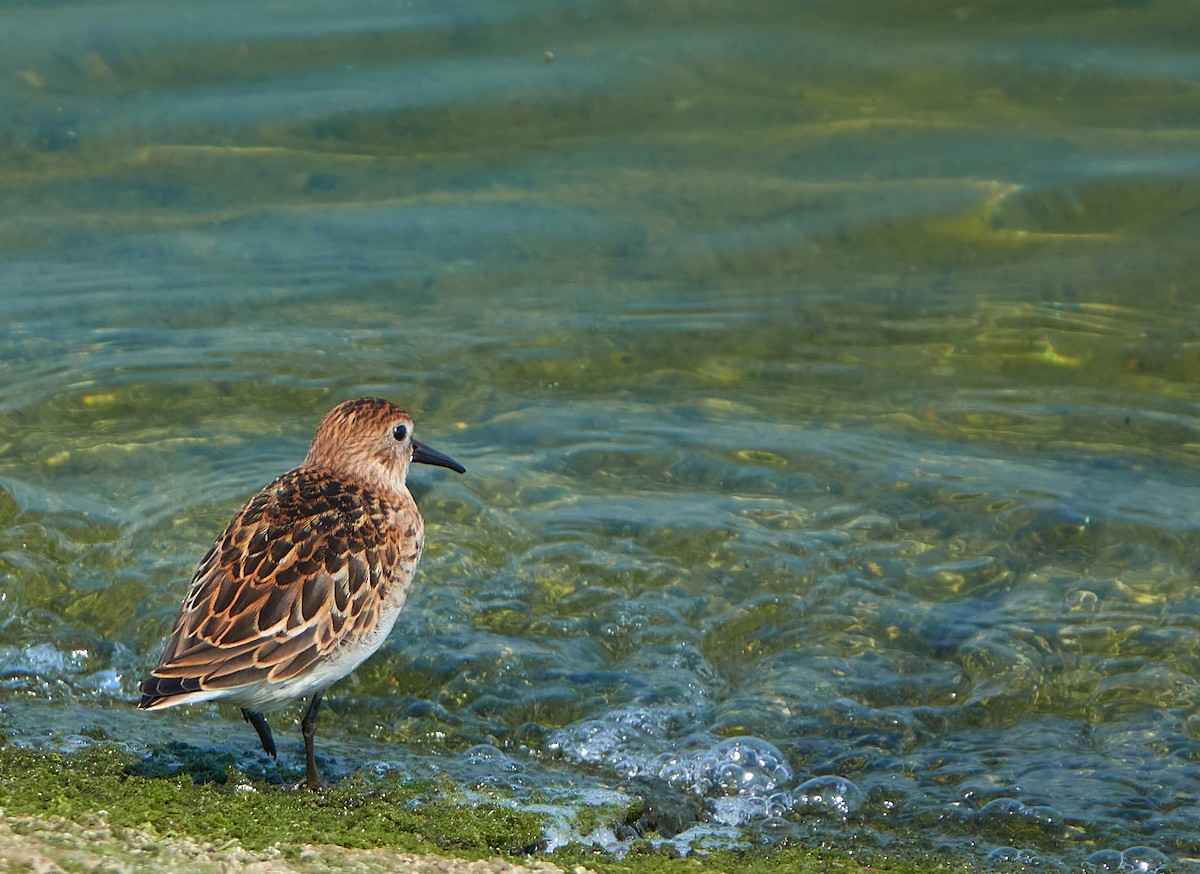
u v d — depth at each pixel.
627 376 15.41
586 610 12.03
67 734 9.95
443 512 13.12
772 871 8.52
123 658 11.27
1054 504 13.32
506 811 9.11
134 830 7.95
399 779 9.66
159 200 17.73
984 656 11.48
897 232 17.62
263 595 9.09
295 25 21.09
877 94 19.98
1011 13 21.86
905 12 21.78
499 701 10.97
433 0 21.89
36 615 11.61
